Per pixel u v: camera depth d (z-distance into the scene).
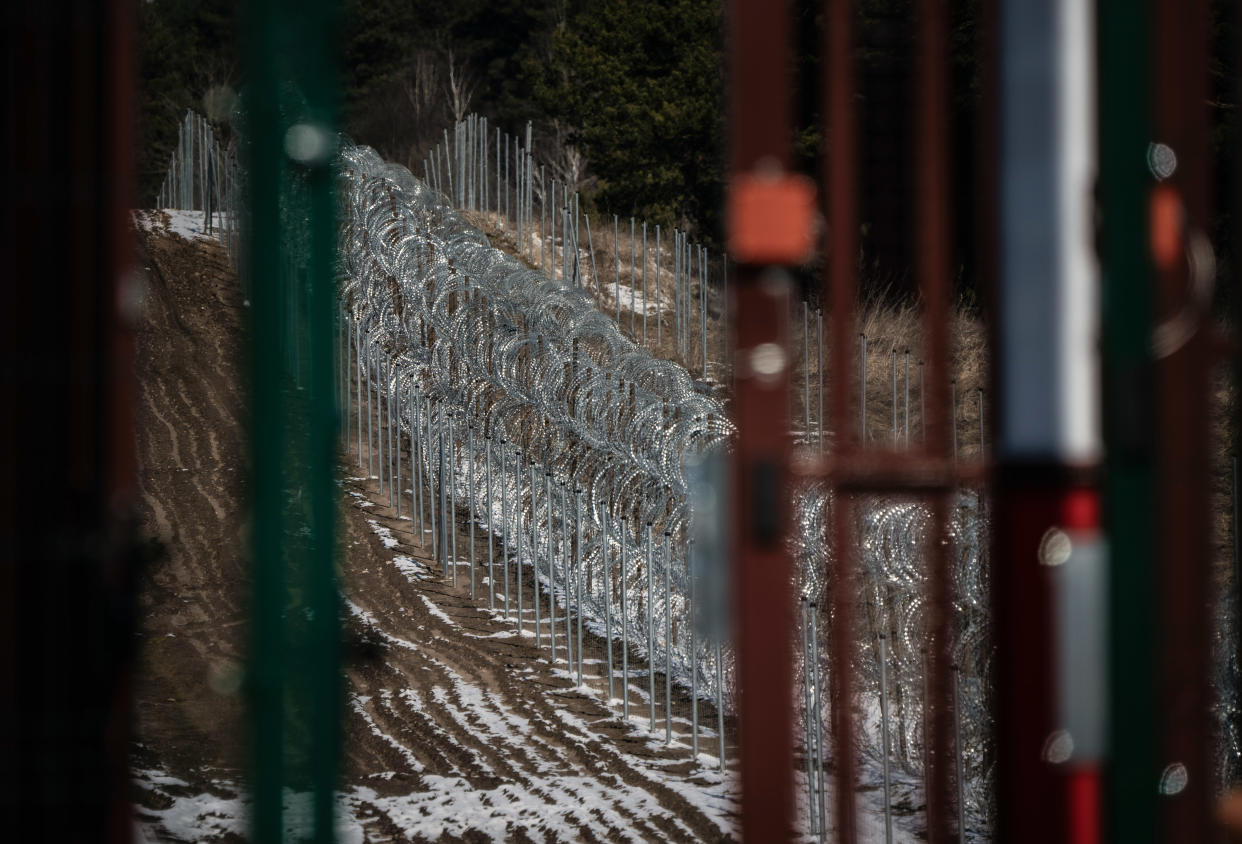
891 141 56.56
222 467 43.66
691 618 27.91
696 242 85.62
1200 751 9.88
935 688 11.16
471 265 49.03
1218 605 16.88
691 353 58.03
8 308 8.45
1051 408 9.75
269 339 8.97
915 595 23.72
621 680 31.44
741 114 9.44
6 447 8.42
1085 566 9.68
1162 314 9.73
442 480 38.06
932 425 10.45
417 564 38.47
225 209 63.81
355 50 121.62
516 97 129.88
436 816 22.12
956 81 55.91
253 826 8.86
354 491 43.16
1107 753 9.66
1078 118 9.69
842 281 10.14
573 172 109.56
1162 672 9.49
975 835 21.25
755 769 9.44
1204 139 9.84
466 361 42.72
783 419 9.46
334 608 9.09
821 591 26.97
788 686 9.45
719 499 9.59
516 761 25.48
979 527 21.12
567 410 39.38
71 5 8.55
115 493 8.55
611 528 34.41
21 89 8.51
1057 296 9.73
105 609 8.51
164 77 102.94
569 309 47.00
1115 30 9.54
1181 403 9.82
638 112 90.19
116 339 8.58
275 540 8.93
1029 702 9.74
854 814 10.53
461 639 33.56
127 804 8.59
